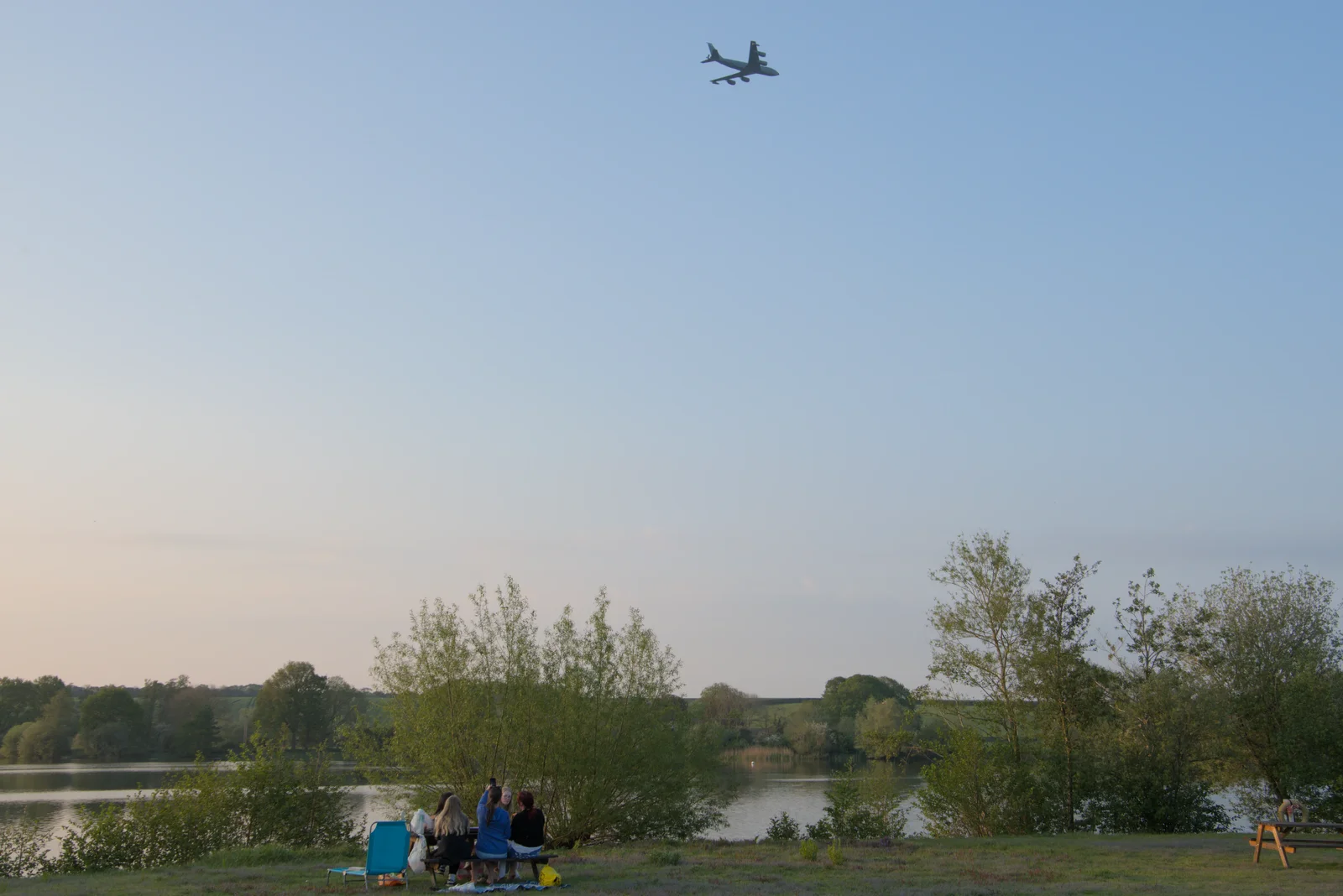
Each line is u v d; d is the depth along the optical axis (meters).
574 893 14.99
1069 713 33.59
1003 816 30.94
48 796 56.97
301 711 82.19
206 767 26.14
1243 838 26.23
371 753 26.58
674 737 28.80
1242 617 35.44
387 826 15.53
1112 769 32.28
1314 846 19.03
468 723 26.05
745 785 63.44
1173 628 36.50
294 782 26.12
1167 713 32.69
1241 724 33.59
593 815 26.45
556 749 26.12
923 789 33.81
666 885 16.02
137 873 18.66
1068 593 34.59
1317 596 36.34
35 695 105.88
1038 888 15.89
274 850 21.30
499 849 15.95
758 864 19.59
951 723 35.22
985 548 35.31
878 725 81.50
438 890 15.34
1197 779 33.72
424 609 26.94
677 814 28.33
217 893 15.24
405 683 26.52
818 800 52.41
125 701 92.69
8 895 15.13
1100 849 23.17
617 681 27.77
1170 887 16.20
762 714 119.69
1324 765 31.56
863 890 15.54
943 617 35.62
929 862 20.16
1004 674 34.69
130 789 62.25
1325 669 34.47
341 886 15.98
